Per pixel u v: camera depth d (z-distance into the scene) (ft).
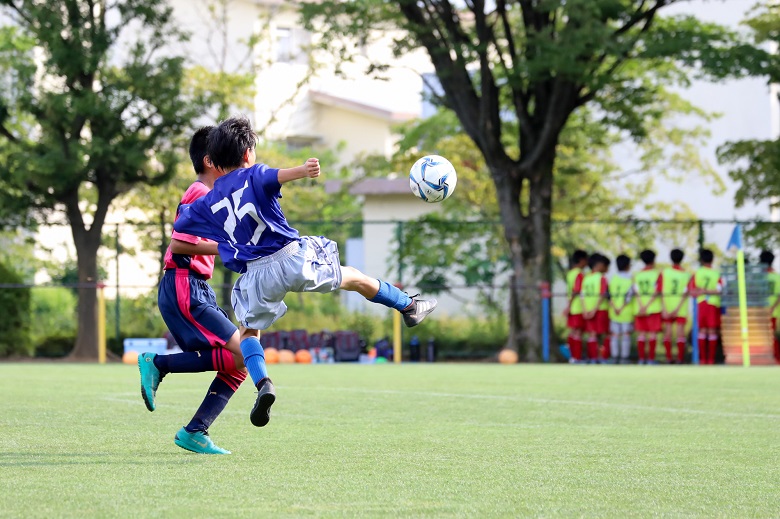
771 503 44.88
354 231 351.67
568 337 222.07
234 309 58.44
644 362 210.79
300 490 47.14
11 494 45.57
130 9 226.38
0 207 222.89
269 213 56.85
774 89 314.76
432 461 57.52
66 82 228.02
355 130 409.90
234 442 66.18
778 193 234.58
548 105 224.12
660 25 228.63
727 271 211.20
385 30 218.18
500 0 213.66
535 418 84.53
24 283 240.94
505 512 42.04
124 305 231.09
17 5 231.91
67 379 137.39
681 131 290.35
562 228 271.49
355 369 173.78
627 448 64.44
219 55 376.48
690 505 44.21
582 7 197.16
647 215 306.14
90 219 305.53
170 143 237.25
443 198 65.82
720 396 109.60
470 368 178.40
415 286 227.20
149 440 66.80
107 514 40.88
